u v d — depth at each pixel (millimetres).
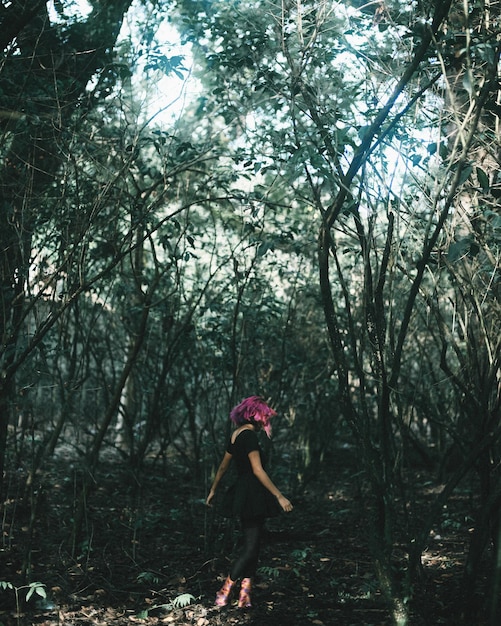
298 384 9086
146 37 5672
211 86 5988
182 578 5324
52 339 7207
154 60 5527
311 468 9055
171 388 9391
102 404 9672
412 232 4637
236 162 5363
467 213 4422
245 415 5188
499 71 4152
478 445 3949
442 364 4352
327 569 5715
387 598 3918
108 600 4848
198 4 5676
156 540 6332
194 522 6996
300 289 8023
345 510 7348
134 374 9000
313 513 7773
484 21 3963
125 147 5707
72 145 5402
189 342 7930
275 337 8281
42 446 5770
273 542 6559
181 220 7539
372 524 4031
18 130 5336
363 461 4016
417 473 9797
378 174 4266
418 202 4410
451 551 6191
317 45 4523
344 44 4398
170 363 7980
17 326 4887
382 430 4066
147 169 6078
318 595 5098
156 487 8562
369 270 4102
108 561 5605
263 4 4965
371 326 4145
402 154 4238
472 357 4547
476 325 5793
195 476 8648
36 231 5742
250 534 4906
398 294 6488
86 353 7383
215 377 7660
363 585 5238
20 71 5289
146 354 8688
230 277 7504
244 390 8008
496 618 3504
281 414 8289
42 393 7820
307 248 7637
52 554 5551
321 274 3998
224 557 5875
